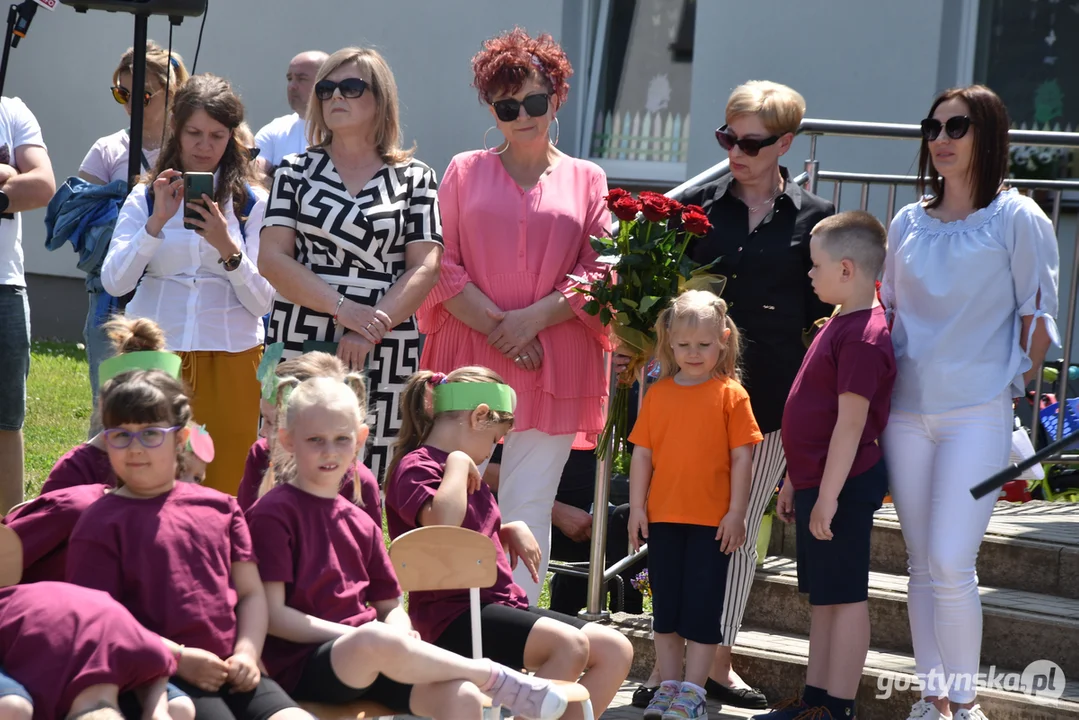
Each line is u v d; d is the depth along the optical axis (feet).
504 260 48.78
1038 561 49.60
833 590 41.47
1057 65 86.48
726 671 47.37
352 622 34.17
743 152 46.32
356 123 46.42
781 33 91.35
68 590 29.53
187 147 47.24
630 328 46.73
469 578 36.50
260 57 113.09
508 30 103.04
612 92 103.24
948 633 40.11
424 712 33.14
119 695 29.73
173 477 32.30
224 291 47.73
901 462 41.75
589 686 38.09
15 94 124.47
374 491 38.78
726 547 43.62
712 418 44.01
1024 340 40.27
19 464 54.70
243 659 31.04
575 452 58.49
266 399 39.63
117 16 119.75
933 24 85.76
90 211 56.24
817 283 42.34
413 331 47.24
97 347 56.13
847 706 41.81
